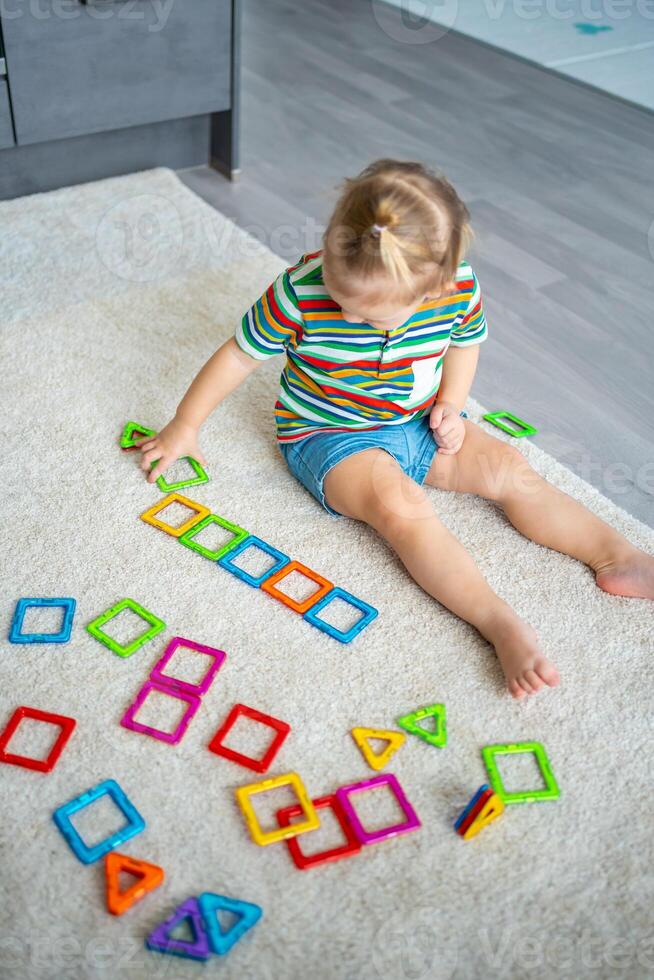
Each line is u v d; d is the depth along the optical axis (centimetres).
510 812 85
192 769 87
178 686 93
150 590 104
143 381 133
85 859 79
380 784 86
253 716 91
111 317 146
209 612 102
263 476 120
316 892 78
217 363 111
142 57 168
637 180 202
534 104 234
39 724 90
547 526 110
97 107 170
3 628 99
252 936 75
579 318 156
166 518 113
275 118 217
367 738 90
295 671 96
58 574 105
